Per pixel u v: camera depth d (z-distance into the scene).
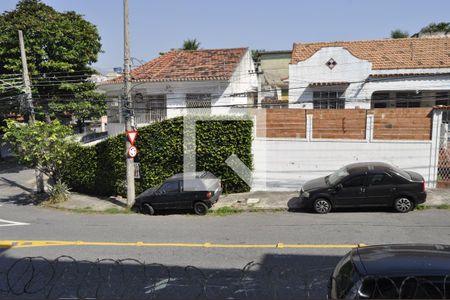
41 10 25.83
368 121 14.99
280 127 16.03
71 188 20.25
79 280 8.20
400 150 14.76
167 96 21.30
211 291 7.28
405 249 5.58
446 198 13.24
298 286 7.28
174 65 23.11
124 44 15.11
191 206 14.02
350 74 20.70
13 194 20.88
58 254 10.14
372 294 4.79
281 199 14.91
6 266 9.44
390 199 12.13
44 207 17.38
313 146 15.70
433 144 14.38
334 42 24.12
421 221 11.16
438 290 4.67
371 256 5.42
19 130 16.62
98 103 27.80
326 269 7.26
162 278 7.99
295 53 23.42
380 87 20.41
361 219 11.67
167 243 10.55
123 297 7.20
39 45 24.72
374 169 12.36
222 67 21.62
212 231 11.52
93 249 10.39
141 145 17.17
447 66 19.67
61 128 17.25
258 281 7.61
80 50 26.09
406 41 22.86
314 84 20.70
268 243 10.00
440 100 20.44
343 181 12.40
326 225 11.27
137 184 17.53
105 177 18.89
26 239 11.87
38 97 25.53
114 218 14.30
